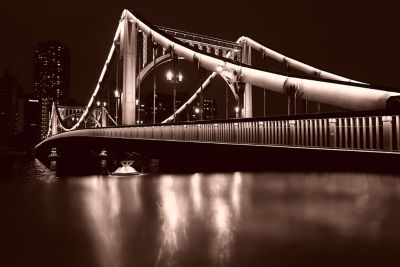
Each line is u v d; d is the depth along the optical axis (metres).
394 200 5.73
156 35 28.59
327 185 7.32
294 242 3.61
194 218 4.64
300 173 9.67
